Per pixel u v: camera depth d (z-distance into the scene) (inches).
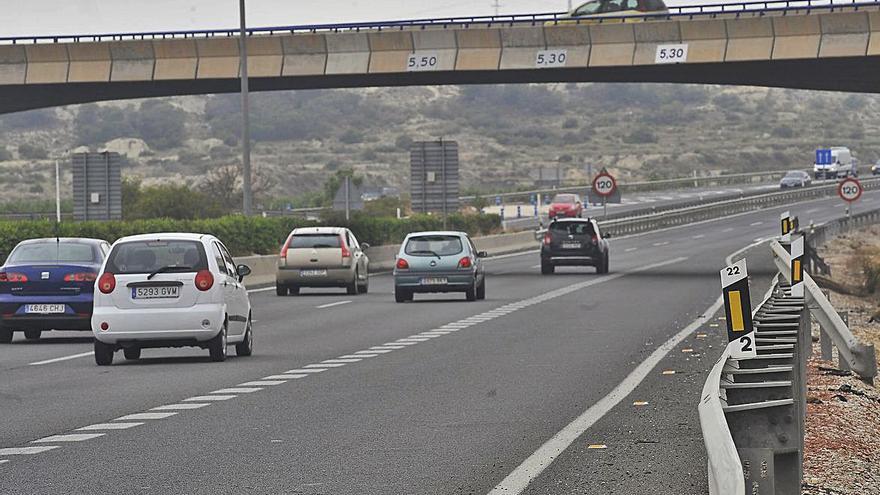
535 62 2731.3
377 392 871.7
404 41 2802.7
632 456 617.9
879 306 1930.4
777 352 722.2
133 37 2947.8
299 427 717.3
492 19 2755.9
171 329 1083.9
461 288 1899.6
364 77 2906.0
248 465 600.4
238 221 2815.0
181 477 571.5
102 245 1418.6
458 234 1942.7
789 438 495.5
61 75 3004.4
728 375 574.6
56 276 1334.9
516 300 1916.8
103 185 2977.4
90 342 1362.0
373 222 3326.8
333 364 1066.7
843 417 784.3
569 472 577.6
